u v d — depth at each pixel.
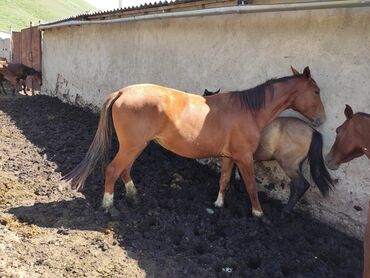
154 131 4.72
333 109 4.95
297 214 5.40
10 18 44.75
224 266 3.99
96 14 10.22
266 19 5.72
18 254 3.89
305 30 5.19
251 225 4.81
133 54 9.16
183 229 4.57
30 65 17.16
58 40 13.55
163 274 3.78
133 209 5.02
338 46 4.81
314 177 5.03
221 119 4.88
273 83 5.04
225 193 5.34
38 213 4.80
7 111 11.21
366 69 4.53
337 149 3.96
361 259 4.29
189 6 7.24
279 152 5.22
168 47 7.93
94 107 11.16
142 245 4.23
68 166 6.48
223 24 6.51
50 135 8.45
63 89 13.29
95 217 4.75
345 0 4.36
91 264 3.85
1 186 5.46
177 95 4.84
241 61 6.21
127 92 4.71
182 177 6.11
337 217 5.01
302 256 4.26
